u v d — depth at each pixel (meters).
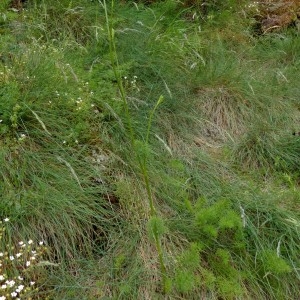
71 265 2.67
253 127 3.80
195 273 2.68
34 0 4.32
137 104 3.67
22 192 2.79
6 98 3.08
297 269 2.72
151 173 3.13
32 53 3.52
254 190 3.19
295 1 5.32
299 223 2.91
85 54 4.01
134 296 2.54
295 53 4.79
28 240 2.67
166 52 4.20
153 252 2.75
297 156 3.60
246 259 2.76
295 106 4.16
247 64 4.54
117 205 2.97
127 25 4.46
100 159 3.14
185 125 3.73
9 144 2.99
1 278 2.35
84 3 4.58
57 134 3.13
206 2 5.28
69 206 2.78
